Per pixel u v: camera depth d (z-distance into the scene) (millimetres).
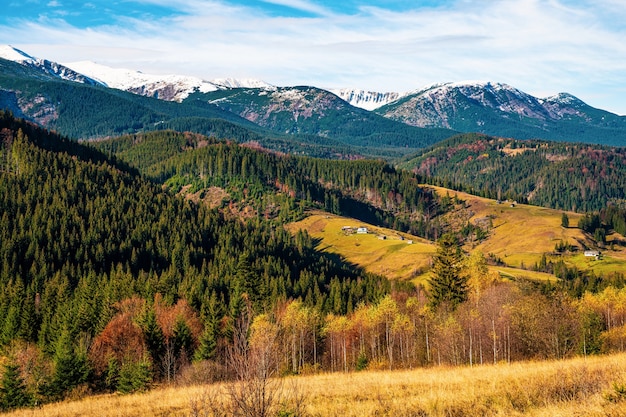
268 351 18344
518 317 76375
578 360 43000
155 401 40594
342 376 51469
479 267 111125
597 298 112812
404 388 35812
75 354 72250
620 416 21656
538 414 24109
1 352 93312
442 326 83312
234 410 17859
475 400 28562
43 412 42188
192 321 105875
